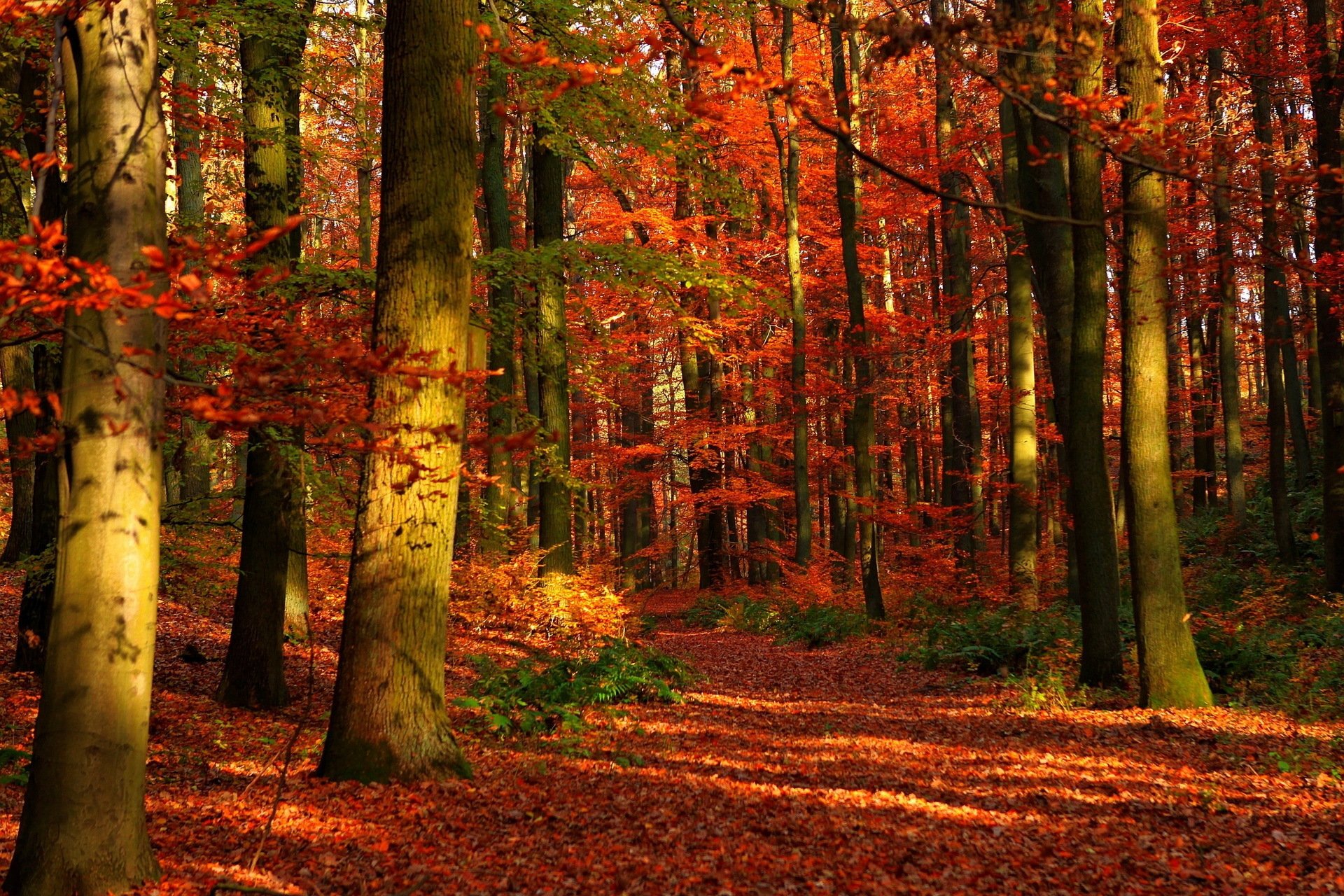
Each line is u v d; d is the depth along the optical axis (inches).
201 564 415.5
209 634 558.3
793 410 934.4
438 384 275.4
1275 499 708.0
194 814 251.1
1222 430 1006.4
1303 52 581.9
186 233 330.0
